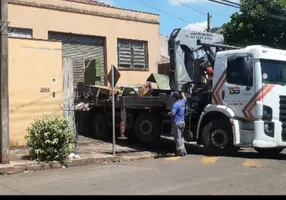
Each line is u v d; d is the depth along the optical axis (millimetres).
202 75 14570
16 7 18266
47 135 11219
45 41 14484
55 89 14656
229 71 12820
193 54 14727
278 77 12406
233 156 12656
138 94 15891
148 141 14906
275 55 12406
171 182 8914
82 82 18656
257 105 12070
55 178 9594
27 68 14078
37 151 11219
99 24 21344
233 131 12484
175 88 14422
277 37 24969
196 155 13180
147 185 8609
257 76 12148
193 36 14766
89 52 21109
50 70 14578
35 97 14211
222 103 12945
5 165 10492
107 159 12039
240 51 12594
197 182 8891
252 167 10883
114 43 22016
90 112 17609
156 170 10500
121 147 14781
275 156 12977
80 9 20531
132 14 22844
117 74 12766
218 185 8570
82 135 17672
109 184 8750
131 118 15539
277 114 12172
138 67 23266
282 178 9336
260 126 12031
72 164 11367
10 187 8641
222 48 14711
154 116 14781
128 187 8422
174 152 13805
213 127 13008
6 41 10836
